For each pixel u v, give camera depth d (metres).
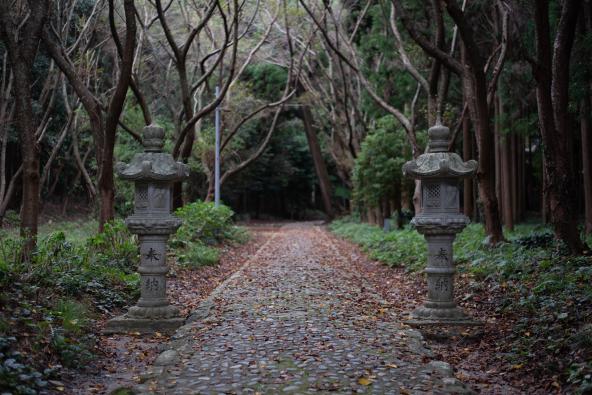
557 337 6.96
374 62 26.78
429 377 5.92
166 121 26.91
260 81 34.22
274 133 45.78
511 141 22.28
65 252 10.41
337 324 8.28
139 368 6.55
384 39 21.94
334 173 54.03
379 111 26.66
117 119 12.52
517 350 6.91
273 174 50.53
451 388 5.59
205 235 19.94
